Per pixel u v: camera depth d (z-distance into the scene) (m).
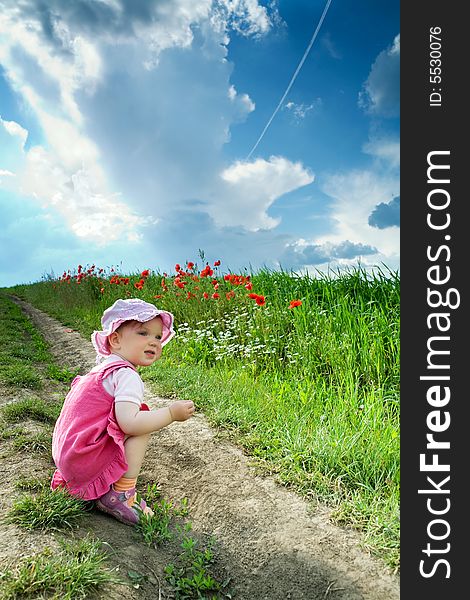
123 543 1.26
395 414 2.07
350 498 1.50
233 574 1.24
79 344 4.23
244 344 3.14
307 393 2.24
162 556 1.27
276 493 1.54
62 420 1.35
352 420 1.94
